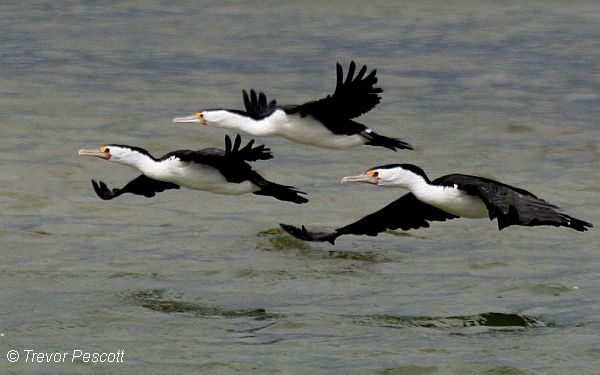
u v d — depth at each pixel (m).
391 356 14.13
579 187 21.78
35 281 16.67
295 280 16.97
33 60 30.72
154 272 17.22
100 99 27.03
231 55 31.70
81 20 35.41
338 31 34.34
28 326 14.95
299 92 28.30
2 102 26.41
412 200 15.81
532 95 28.42
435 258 18.05
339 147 17.44
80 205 20.22
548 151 24.17
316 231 19.28
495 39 33.56
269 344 14.45
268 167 22.78
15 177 21.53
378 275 17.23
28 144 23.50
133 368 13.76
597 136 25.20
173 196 20.80
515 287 16.73
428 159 23.62
